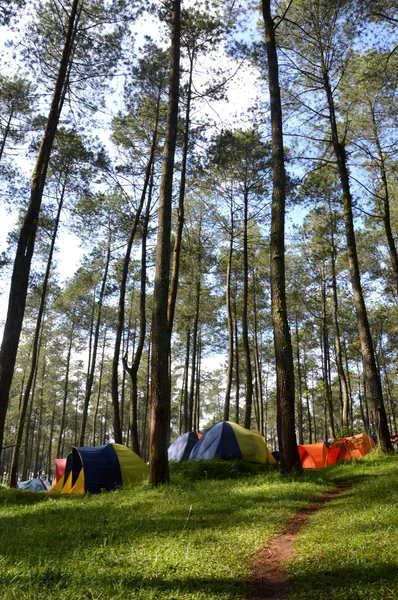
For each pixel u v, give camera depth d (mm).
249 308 32812
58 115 14250
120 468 12938
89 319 32531
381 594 3115
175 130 12352
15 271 10656
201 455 15133
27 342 35906
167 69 18547
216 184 22438
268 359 39969
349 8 14039
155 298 11055
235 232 24688
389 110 17234
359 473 10250
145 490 10078
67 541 5430
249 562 4297
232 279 29875
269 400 48531
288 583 3768
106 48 14734
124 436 56906
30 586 3490
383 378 39938
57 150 18812
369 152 17047
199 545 4840
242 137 20938
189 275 25828
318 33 15719
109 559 4355
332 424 24891
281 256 11477
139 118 19391
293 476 10109
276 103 12609
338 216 24453
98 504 8984
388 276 24500
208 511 6977
